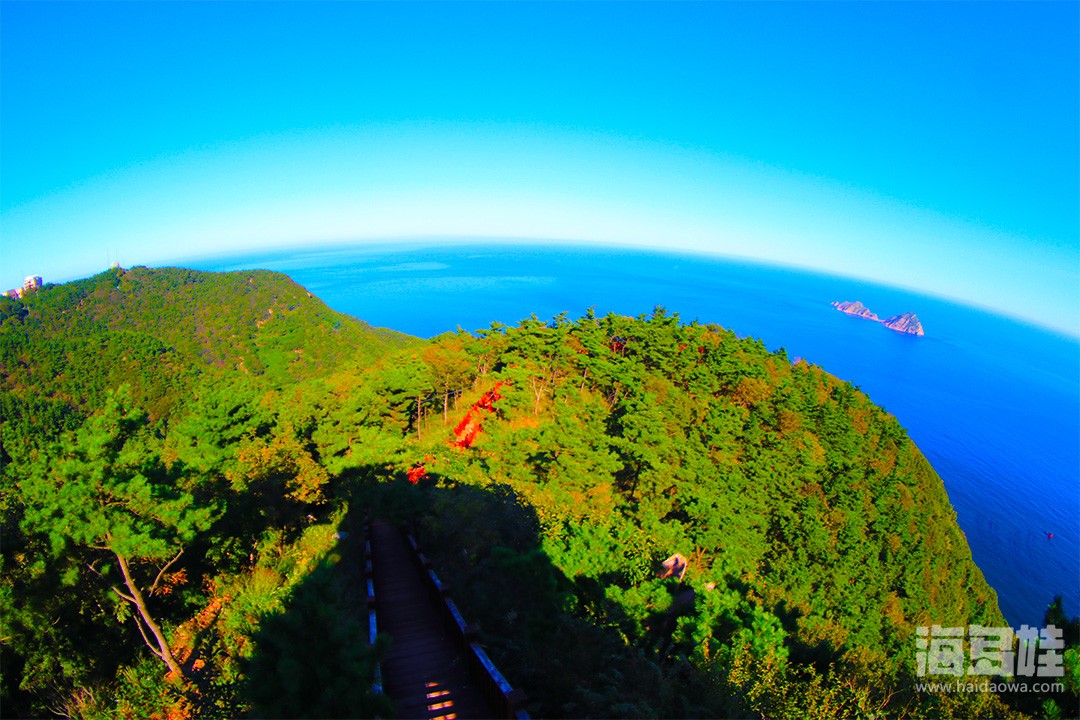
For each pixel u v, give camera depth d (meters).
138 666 13.84
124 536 12.58
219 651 12.17
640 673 9.89
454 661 10.16
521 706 8.16
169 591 15.74
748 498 36.19
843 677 13.83
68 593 13.72
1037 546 139.75
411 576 14.20
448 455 28.17
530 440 32.66
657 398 46.81
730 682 10.90
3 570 12.91
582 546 17.42
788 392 55.56
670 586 17.33
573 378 51.41
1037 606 111.62
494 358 57.44
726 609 16.91
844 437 55.31
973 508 162.38
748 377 55.22
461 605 11.88
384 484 19.03
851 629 30.45
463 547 15.48
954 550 57.31
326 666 6.47
